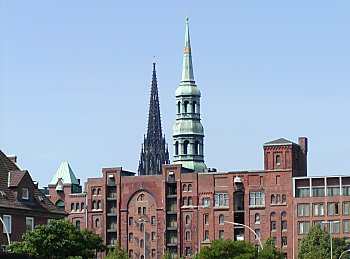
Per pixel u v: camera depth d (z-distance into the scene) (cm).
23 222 13962
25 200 14162
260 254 15412
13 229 13775
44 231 11969
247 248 15450
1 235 13538
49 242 11906
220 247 15438
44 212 14338
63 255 11950
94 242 12450
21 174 14175
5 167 14250
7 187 14038
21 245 11794
